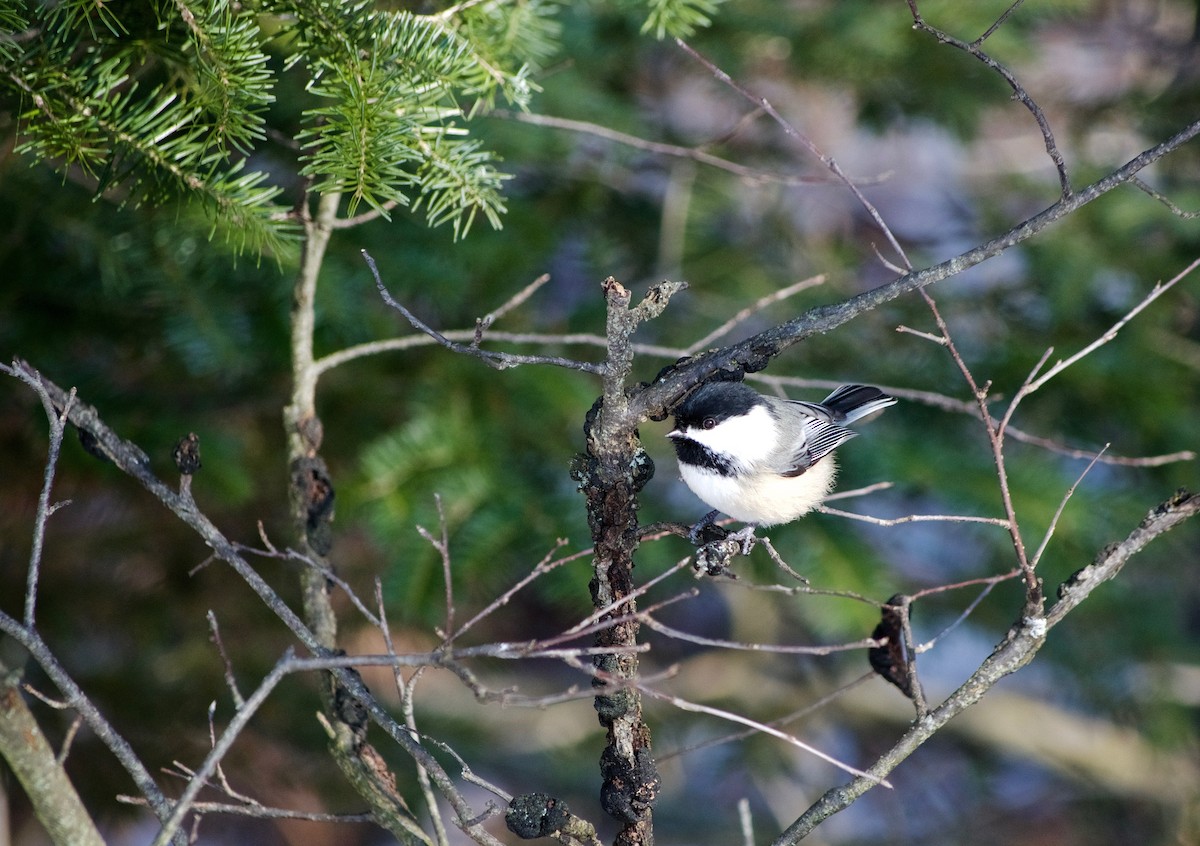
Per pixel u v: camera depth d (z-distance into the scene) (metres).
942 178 13.47
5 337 7.96
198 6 5.05
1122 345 9.98
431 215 5.61
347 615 9.62
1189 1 12.92
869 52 10.17
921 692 4.89
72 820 4.83
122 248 7.73
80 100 5.10
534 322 9.48
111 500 9.01
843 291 10.60
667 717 12.70
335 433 9.05
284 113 7.38
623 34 10.27
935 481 9.02
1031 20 10.75
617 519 4.99
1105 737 13.40
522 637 12.48
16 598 8.53
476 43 5.79
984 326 10.50
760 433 7.19
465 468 8.46
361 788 5.59
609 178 10.48
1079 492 9.34
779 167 11.25
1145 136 11.27
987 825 13.16
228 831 12.03
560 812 4.89
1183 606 12.33
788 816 13.09
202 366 7.75
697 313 9.83
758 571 8.77
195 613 9.12
